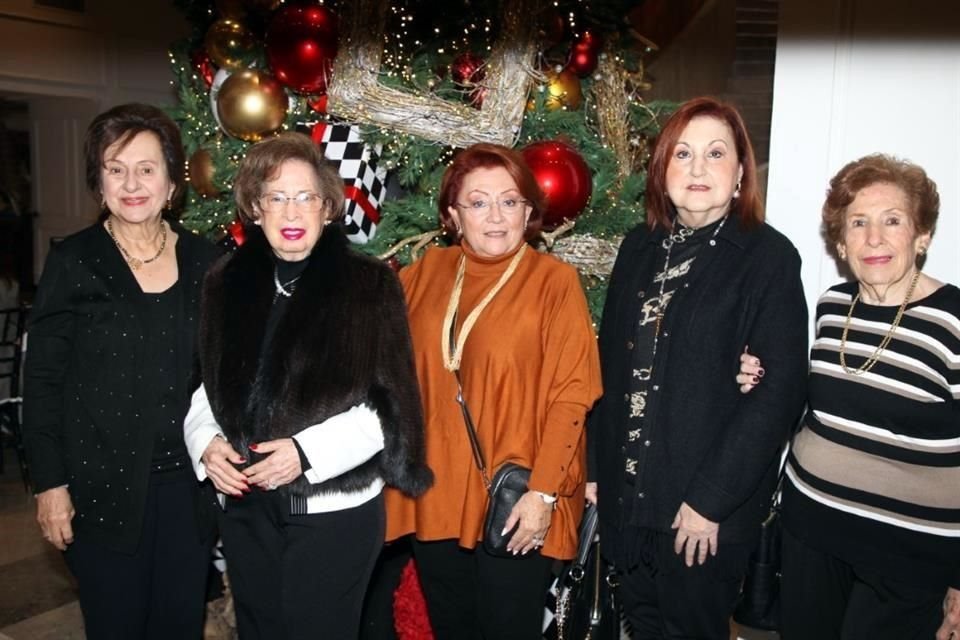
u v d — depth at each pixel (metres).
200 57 3.35
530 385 2.11
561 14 3.16
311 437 1.89
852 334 2.00
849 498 1.96
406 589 2.69
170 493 2.13
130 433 2.04
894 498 1.91
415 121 2.84
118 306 2.04
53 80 6.46
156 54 7.14
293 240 1.97
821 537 2.01
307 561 1.96
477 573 2.20
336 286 1.96
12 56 6.18
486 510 2.09
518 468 2.06
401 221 2.91
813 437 2.05
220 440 1.95
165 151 2.10
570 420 2.05
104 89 6.80
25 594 3.42
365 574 2.04
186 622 2.20
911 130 2.62
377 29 2.85
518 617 2.14
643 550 2.10
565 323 2.11
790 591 2.12
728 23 5.57
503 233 2.13
